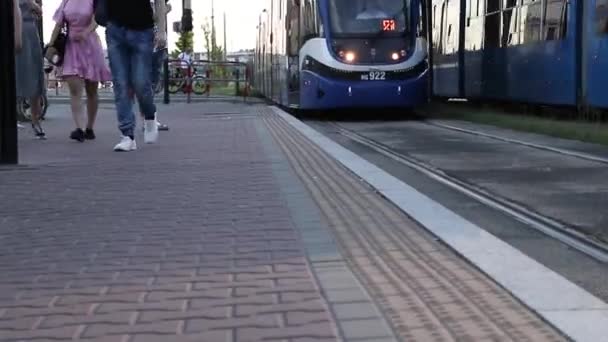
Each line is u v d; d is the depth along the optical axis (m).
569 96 14.66
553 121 15.23
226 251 4.72
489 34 18.92
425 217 5.66
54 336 3.38
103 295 3.93
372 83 17.34
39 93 11.23
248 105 22.97
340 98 17.34
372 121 17.48
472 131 14.11
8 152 8.15
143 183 7.06
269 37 26.66
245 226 5.37
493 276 4.18
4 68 7.99
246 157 8.91
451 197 7.09
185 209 5.94
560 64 14.98
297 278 4.14
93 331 3.43
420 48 17.67
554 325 3.42
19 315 3.66
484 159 9.78
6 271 4.39
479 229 5.32
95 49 10.70
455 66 21.56
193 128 13.26
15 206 6.09
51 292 4.00
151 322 3.52
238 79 27.72
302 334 3.32
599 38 13.51
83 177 7.40
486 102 20.95
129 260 4.56
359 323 3.44
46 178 7.35
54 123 14.53
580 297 3.82
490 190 7.37
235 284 4.05
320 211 5.87
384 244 4.91
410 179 8.24
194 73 29.83
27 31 10.95
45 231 5.30
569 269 4.61
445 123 16.39
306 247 4.79
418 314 3.56
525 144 11.58
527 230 5.68
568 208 6.43
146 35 9.48
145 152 9.40
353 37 17.44
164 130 12.67
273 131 12.56
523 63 16.75
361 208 6.03
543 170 8.70
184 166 8.13
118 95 9.47
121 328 3.46
